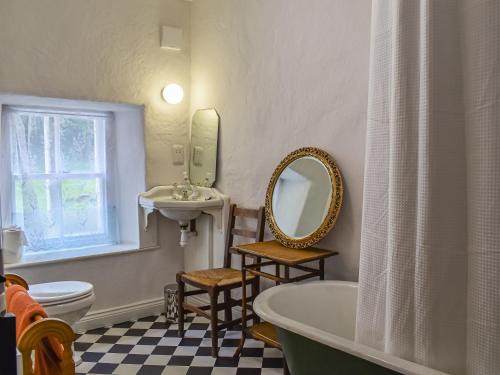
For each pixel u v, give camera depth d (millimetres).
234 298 3174
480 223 1276
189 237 3533
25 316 1068
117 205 3656
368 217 1601
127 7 3217
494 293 1231
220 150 3324
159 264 3521
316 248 2514
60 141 3389
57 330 997
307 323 2215
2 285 792
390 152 1467
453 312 1324
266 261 2773
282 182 2730
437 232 1336
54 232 3352
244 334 2637
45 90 2879
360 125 2326
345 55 2391
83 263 3117
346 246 2412
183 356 2662
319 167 2521
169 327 3162
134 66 3268
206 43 3412
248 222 3074
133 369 2494
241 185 3145
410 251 1399
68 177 3436
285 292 2154
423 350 1351
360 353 1418
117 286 3291
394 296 1431
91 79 3062
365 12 2287
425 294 1344
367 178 1608
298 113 2680
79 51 3004
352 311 2193
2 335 759
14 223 3164
